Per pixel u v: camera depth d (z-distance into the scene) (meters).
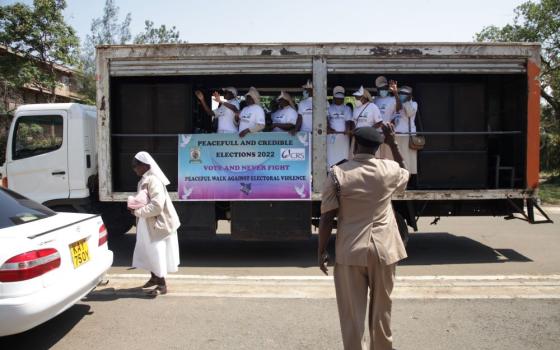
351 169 3.23
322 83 6.84
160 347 3.91
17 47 15.11
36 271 3.55
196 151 6.96
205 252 7.82
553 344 3.93
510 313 4.63
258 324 4.39
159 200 5.06
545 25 20.91
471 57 6.86
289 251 7.90
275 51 6.84
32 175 7.31
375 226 3.17
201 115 8.63
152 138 7.29
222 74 6.92
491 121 8.18
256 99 6.97
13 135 7.36
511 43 6.88
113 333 4.22
